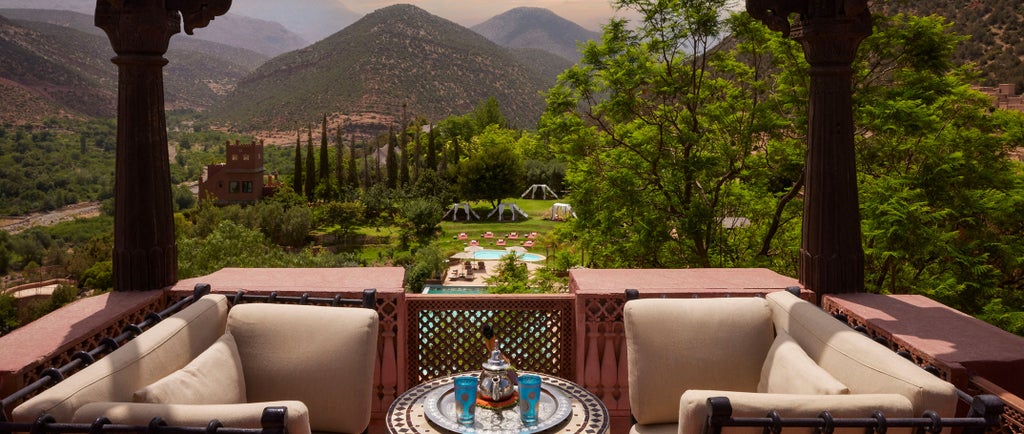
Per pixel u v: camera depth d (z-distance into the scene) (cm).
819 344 283
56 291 4744
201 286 371
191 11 413
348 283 419
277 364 303
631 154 1476
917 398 216
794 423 201
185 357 286
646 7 1419
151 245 402
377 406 406
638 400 315
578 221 1496
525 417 266
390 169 8225
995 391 265
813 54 421
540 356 429
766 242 1409
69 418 204
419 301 417
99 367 232
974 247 1159
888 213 1052
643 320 319
